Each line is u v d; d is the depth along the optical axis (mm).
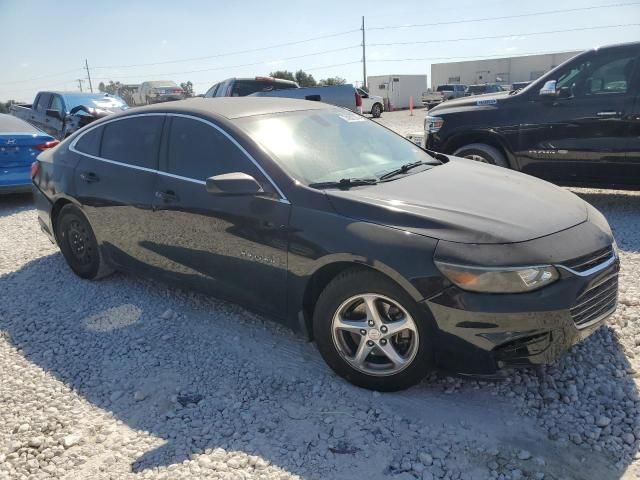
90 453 2865
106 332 4172
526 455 2689
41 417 3182
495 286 2793
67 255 5270
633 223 6262
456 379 3328
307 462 2711
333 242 3150
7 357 3896
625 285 4473
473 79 52938
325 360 3379
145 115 4461
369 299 3107
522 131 6918
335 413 3076
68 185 4930
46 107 15539
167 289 4898
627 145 6297
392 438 2854
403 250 2941
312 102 4660
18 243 6676
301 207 3338
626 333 3729
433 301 2875
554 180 6934
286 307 3496
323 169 3670
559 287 2848
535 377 3320
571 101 6570
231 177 3406
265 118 4016
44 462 2812
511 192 3518
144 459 2793
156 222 4184
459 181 3688
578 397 3121
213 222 3762
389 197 3285
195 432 2982
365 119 4699
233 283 3762
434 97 44312
